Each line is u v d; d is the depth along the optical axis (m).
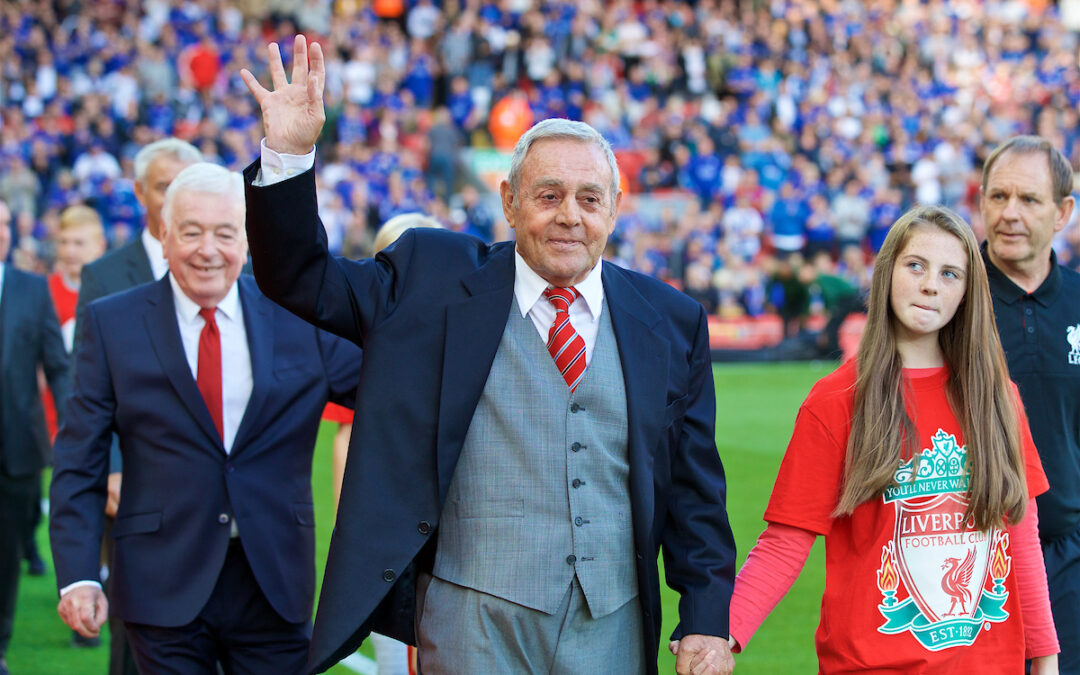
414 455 2.41
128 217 15.92
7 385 4.51
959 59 24.31
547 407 2.44
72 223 6.45
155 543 3.00
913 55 24.25
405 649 3.76
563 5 22.73
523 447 2.43
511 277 2.52
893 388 2.64
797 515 2.67
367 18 22.08
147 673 2.98
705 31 23.44
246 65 19.30
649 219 19.41
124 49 18.86
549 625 2.40
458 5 22.59
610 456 2.47
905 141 21.59
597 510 2.45
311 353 3.18
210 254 3.03
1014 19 26.02
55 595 5.82
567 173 2.40
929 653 2.57
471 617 2.40
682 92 22.55
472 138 20.66
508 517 2.42
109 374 3.08
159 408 3.03
